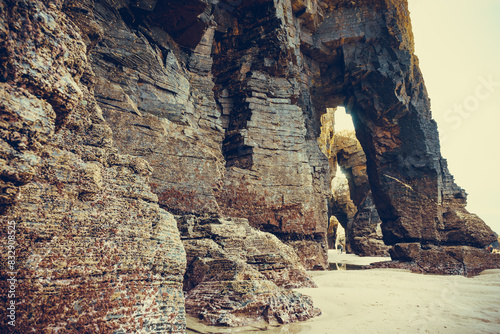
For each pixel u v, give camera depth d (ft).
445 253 74.33
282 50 66.18
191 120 51.65
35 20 12.21
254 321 25.80
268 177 58.65
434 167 83.76
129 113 40.32
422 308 31.99
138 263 18.93
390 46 87.66
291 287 37.83
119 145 38.42
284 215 57.77
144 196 21.42
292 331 24.21
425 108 91.15
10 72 11.41
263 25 68.33
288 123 64.39
